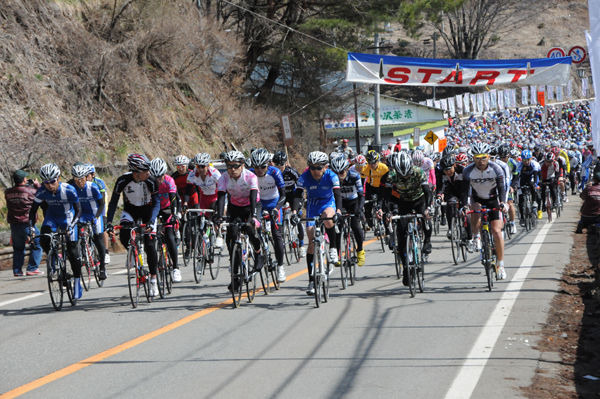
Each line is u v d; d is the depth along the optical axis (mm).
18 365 10977
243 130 47812
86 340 12609
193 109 43500
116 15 39781
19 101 30906
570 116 128875
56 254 15781
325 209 16391
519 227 31891
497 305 14633
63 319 14680
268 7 56656
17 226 21875
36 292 18641
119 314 15047
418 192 16906
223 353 11336
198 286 19000
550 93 87000
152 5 41188
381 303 15398
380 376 9844
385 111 93312
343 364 10508
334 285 18391
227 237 15820
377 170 25172
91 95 35094
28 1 35062
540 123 127500
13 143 28172
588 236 27328
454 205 21734
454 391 9102
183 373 10234
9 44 32188
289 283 18969
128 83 37281
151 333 12984
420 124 91562
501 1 172500
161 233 17125
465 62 37250
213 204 22219
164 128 38844
